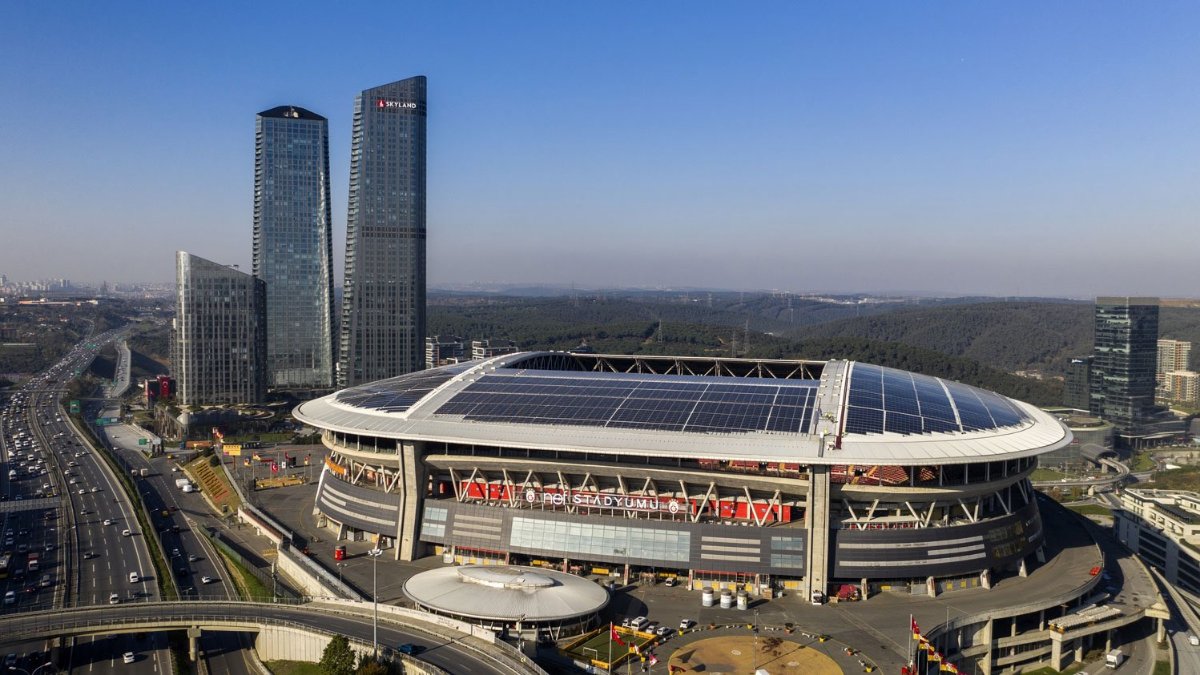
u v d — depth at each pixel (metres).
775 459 157.75
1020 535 175.00
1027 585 168.75
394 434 180.38
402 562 183.88
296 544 197.88
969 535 165.88
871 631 146.62
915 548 162.00
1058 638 155.12
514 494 183.12
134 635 159.12
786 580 165.75
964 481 165.50
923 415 175.12
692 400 185.12
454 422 183.12
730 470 169.88
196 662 150.62
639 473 172.25
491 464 179.88
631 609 157.12
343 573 177.00
